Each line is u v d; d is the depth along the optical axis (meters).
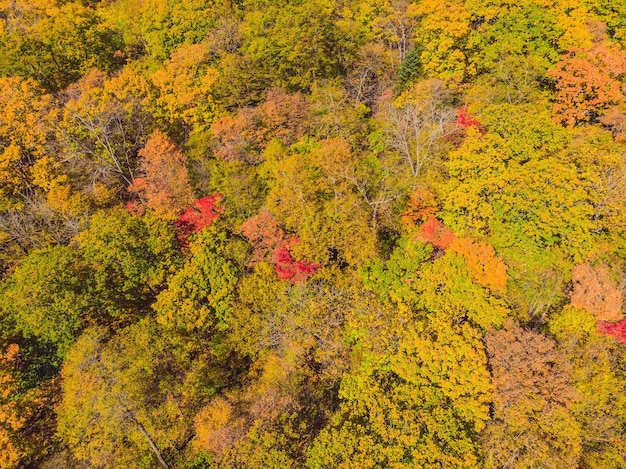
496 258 27.47
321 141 39.00
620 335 26.14
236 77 43.41
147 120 43.03
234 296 31.14
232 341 30.28
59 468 25.66
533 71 38.41
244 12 55.47
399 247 32.00
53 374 29.70
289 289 30.58
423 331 26.44
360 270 30.45
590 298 26.30
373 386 25.28
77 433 25.16
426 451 21.81
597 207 27.72
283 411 26.52
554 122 35.50
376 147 39.78
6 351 28.67
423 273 28.59
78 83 45.06
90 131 39.47
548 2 41.81
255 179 36.59
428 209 32.06
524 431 23.06
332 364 28.20
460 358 24.84
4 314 29.19
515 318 26.69
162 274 31.92
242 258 32.53
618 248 27.83
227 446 25.23
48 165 37.88
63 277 29.61
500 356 24.50
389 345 26.33
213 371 30.11
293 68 45.53
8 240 35.16
